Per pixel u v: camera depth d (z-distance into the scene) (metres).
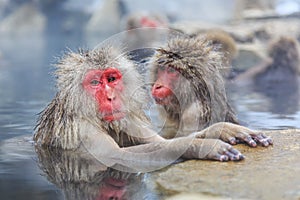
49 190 4.16
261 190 3.99
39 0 34.84
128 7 32.16
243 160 4.89
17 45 25.22
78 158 5.41
